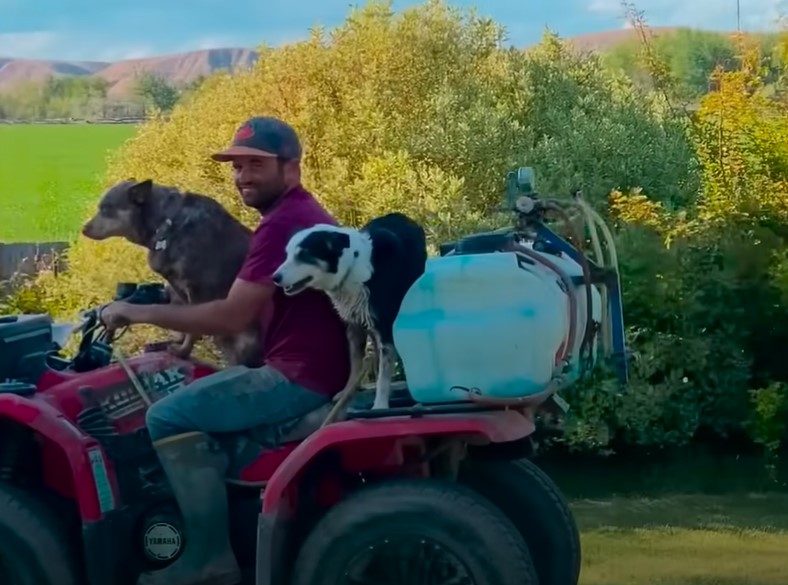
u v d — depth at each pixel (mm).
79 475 3793
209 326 3877
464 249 3855
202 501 3809
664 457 7852
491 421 3586
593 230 4004
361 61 9133
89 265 8555
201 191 8406
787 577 5281
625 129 9297
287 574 3789
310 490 3943
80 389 4051
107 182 9711
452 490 3658
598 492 7004
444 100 8891
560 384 3695
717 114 9320
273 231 3848
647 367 7863
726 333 8078
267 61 9258
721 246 8211
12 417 3799
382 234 3623
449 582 3605
